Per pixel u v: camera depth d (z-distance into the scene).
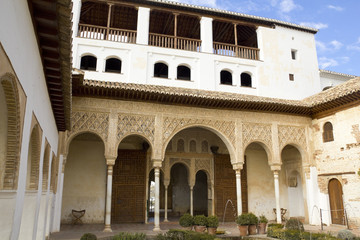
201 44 15.14
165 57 14.38
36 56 4.51
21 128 3.77
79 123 11.30
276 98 14.53
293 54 16.97
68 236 9.52
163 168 14.78
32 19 3.86
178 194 18.39
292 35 16.91
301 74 16.45
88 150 14.03
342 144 12.66
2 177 3.59
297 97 16.03
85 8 15.70
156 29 17.61
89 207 13.48
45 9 3.83
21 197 4.09
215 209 15.05
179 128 12.30
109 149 11.38
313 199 13.56
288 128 13.91
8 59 2.88
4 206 3.48
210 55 14.96
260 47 16.14
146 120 11.98
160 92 11.60
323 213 13.27
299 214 15.84
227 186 15.55
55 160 9.71
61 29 4.25
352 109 12.33
